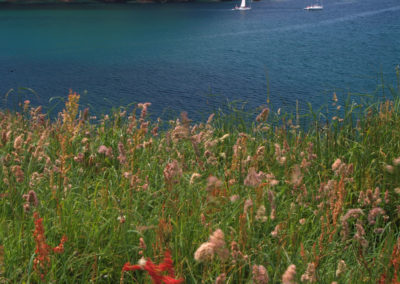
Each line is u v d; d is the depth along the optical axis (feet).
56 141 17.80
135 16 437.58
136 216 11.62
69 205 12.33
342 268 8.82
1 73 160.66
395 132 18.34
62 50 226.79
